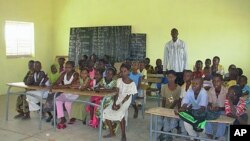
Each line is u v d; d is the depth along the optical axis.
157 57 7.13
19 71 7.46
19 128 4.21
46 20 8.23
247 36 6.26
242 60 6.34
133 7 7.33
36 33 7.91
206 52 6.64
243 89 3.97
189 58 6.80
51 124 4.45
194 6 6.68
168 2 6.92
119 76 4.38
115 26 7.50
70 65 4.58
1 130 4.10
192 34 6.74
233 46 6.39
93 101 4.26
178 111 3.20
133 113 5.31
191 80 3.62
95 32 7.77
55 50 8.50
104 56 7.39
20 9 7.36
